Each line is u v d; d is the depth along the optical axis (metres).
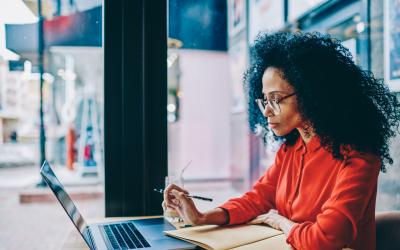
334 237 0.94
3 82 7.52
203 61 5.97
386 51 1.84
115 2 1.55
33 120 7.91
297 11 3.20
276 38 1.24
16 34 2.46
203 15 3.50
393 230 1.17
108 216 1.57
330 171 1.13
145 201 1.58
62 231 3.42
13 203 4.58
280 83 1.13
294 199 1.22
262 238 1.09
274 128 1.19
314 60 1.11
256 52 1.34
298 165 1.24
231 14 4.96
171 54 1.67
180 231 1.17
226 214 1.25
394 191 1.80
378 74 1.91
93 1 1.67
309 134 1.20
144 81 1.57
